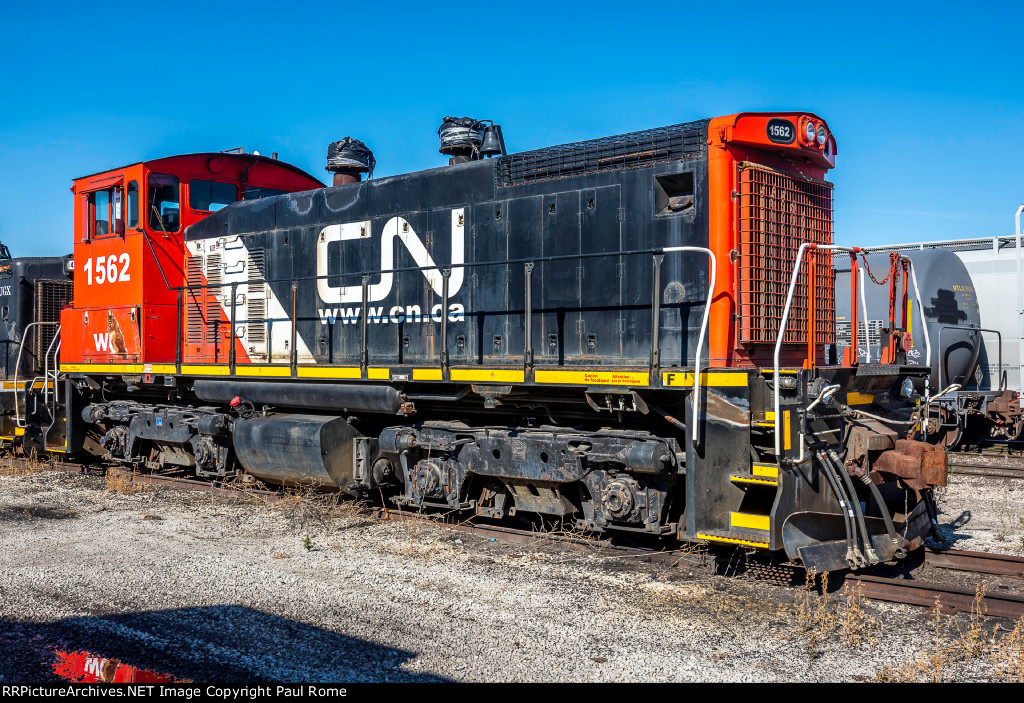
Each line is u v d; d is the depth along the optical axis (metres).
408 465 8.16
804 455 5.81
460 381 7.43
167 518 8.51
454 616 5.49
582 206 7.20
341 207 8.99
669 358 6.69
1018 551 7.14
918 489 6.40
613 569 6.55
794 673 4.52
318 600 5.82
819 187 7.21
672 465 6.32
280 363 9.35
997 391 13.80
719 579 6.27
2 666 4.69
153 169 10.15
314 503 8.88
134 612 5.58
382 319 8.58
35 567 6.68
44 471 11.77
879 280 13.45
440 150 9.13
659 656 4.78
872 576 6.07
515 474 7.20
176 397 10.52
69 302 13.41
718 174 6.42
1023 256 14.39
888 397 7.43
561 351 7.31
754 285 6.48
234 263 9.96
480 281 7.86
